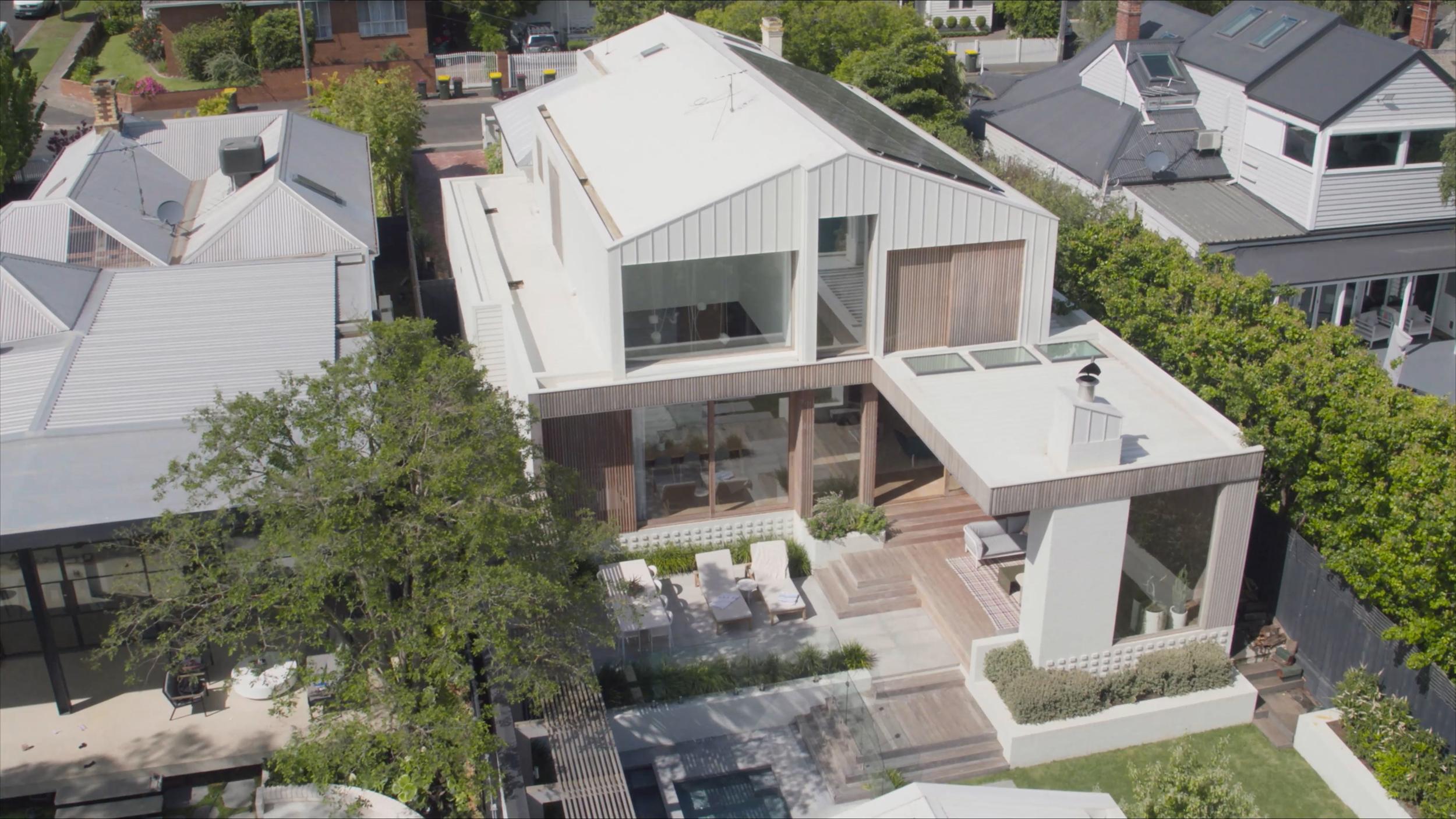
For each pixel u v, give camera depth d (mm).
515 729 18906
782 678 21859
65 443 20438
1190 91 38594
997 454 21094
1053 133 40594
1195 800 17453
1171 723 21562
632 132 29234
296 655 17516
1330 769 20562
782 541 25312
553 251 31594
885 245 23672
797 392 24656
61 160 36312
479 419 17156
